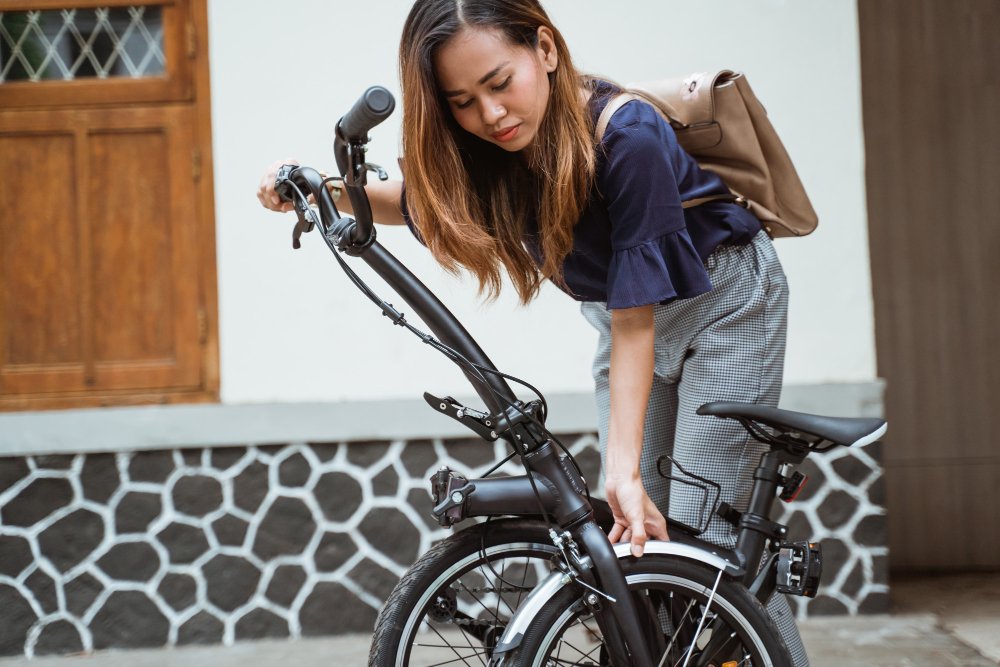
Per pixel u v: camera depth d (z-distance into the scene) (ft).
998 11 11.46
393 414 10.28
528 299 5.65
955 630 9.49
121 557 10.25
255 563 10.28
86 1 10.40
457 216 5.03
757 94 10.27
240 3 10.33
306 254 10.34
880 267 11.58
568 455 5.27
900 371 11.61
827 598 10.12
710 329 5.72
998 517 11.59
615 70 10.34
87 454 10.28
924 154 11.54
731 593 5.15
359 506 10.31
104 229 10.44
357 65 10.37
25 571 10.23
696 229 5.66
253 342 10.36
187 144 10.43
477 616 9.30
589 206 5.27
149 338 10.45
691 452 5.77
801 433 5.26
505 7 4.81
